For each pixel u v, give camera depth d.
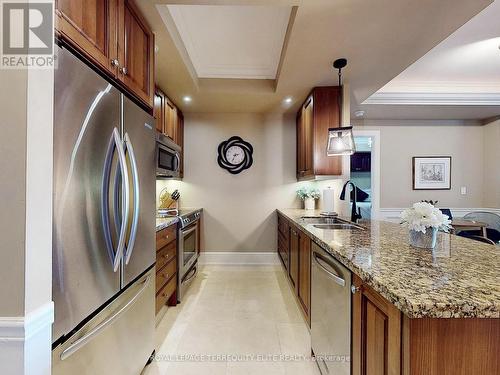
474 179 4.73
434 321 0.80
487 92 3.88
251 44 2.68
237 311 2.70
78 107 1.08
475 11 1.79
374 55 2.39
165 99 3.35
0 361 0.76
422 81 3.79
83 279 1.11
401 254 1.29
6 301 0.76
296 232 2.68
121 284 1.41
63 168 1.00
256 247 4.36
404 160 4.70
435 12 1.80
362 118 4.64
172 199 3.54
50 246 0.86
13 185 0.77
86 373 1.15
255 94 3.41
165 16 1.96
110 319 1.27
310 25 1.94
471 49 2.90
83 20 1.19
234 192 4.36
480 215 4.28
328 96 3.12
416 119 4.69
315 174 3.12
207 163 4.35
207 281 3.57
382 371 0.97
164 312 2.67
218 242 4.36
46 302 0.84
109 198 1.27
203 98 3.58
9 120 0.77
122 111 1.43
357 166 5.92
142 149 1.70
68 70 1.03
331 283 1.52
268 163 4.35
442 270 1.05
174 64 2.61
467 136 4.73
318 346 1.80
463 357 0.80
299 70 2.69
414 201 4.69
